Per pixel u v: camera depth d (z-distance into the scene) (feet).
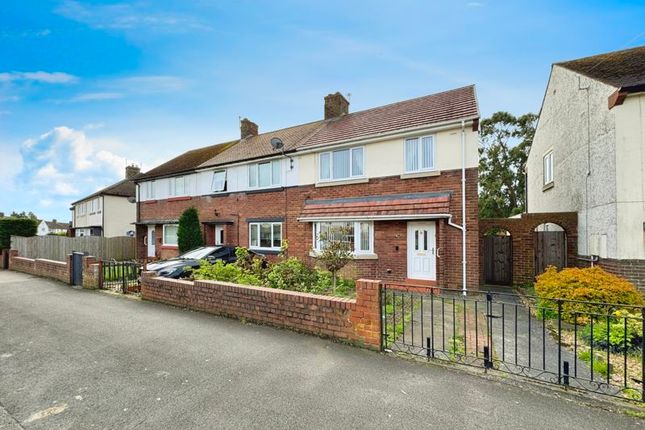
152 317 20.86
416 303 25.88
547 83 43.29
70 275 34.86
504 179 83.25
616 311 15.39
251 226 48.57
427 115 35.60
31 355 14.78
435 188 32.65
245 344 15.76
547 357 14.55
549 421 9.47
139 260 60.23
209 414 9.89
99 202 92.79
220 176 52.90
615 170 24.41
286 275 24.34
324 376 12.38
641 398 10.68
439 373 12.67
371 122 41.11
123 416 9.86
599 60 35.58
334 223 37.96
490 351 13.91
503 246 35.47
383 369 13.00
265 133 62.39
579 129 31.96
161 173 62.03
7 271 47.44
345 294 27.71
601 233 26.96
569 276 20.62
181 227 52.06
